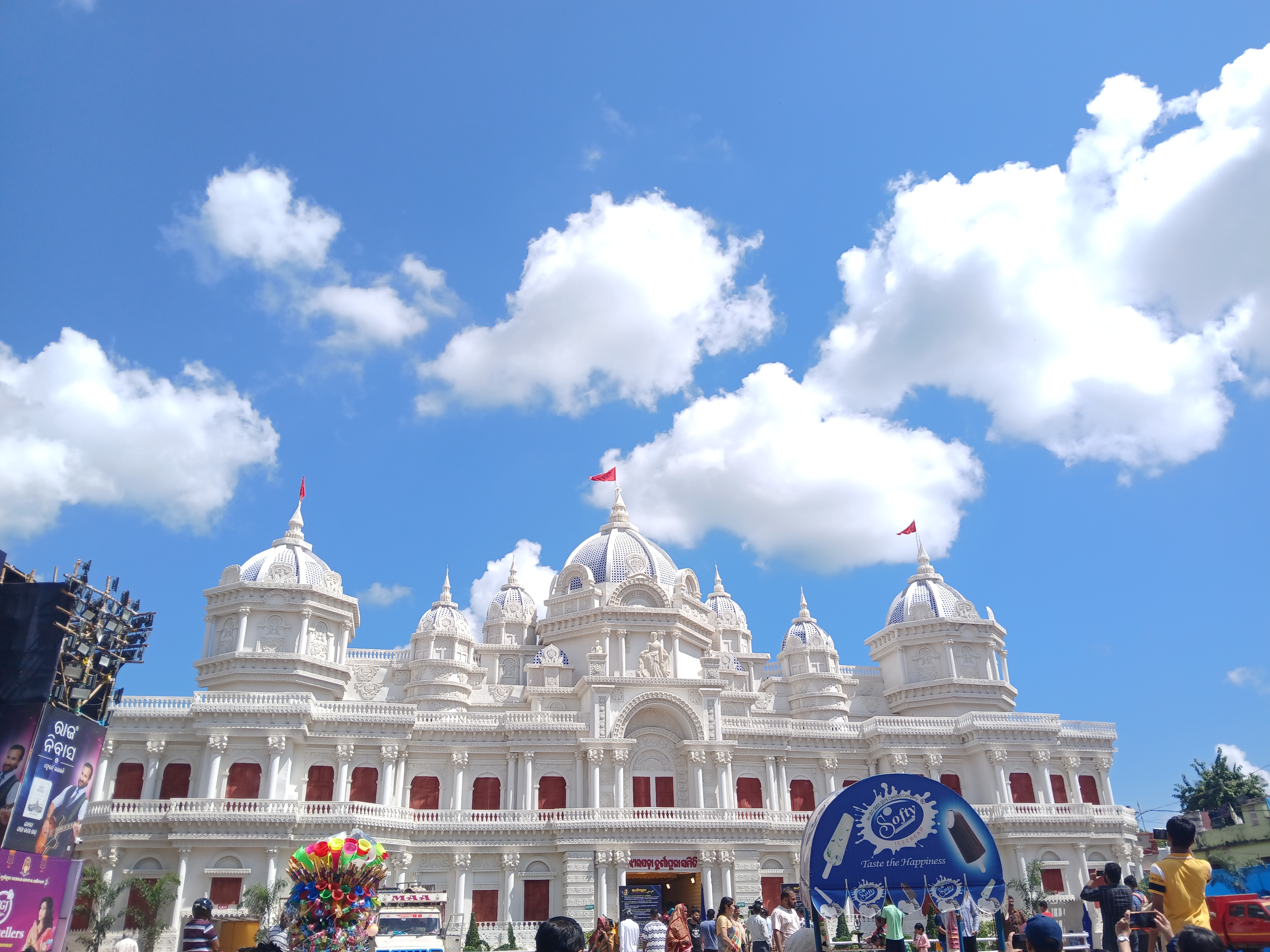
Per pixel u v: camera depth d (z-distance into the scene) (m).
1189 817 17.08
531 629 99.06
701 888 66.50
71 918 43.81
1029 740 78.56
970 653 89.69
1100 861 74.31
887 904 19.91
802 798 77.44
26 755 36.53
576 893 64.69
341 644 78.62
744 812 70.19
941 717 86.19
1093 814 74.75
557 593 86.94
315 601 76.62
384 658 89.19
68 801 38.56
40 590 39.00
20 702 37.38
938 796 20.34
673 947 28.22
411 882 65.31
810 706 92.75
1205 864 16.58
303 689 73.56
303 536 82.44
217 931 55.84
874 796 20.25
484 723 73.06
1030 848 73.06
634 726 74.81
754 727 77.12
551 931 13.14
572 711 77.50
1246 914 20.38
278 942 21.70
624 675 74.44
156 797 64.56
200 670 73.94
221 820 60.62
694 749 73.00
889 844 20.12
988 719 78.94
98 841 60.03
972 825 20.28
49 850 37.28
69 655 40.06
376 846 20.34
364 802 65.56
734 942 26.36
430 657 88.25
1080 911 41.78
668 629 79.69
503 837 66.88
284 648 74.50
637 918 64.19
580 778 71.38
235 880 60.12
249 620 74.69
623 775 71.81
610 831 66.44
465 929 64.38
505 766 72.19
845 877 20.02
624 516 92.75
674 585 85.12
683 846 66.88
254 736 65.94
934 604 91.75
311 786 67.44
